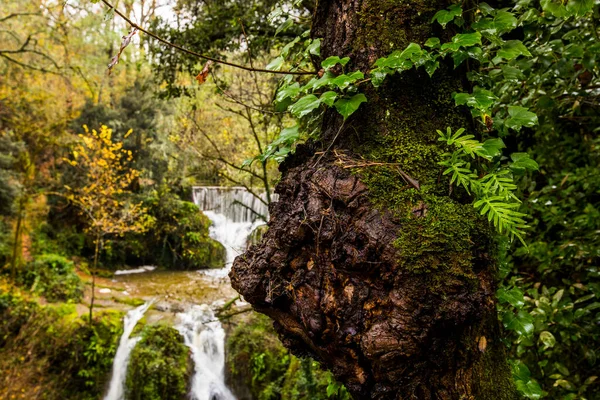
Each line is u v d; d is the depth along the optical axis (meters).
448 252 0.68
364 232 0.71
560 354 1.73
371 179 0.76
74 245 8.50
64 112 8.64
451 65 0.84
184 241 9.10
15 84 7.66
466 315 0.66
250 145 3.76
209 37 3.16
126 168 8.13
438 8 0.83
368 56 0.84
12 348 5.51
